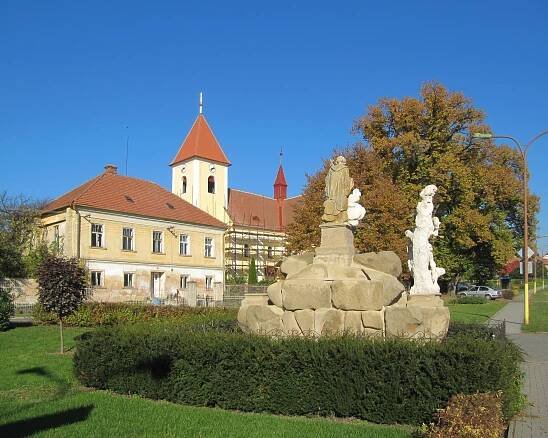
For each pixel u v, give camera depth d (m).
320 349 8.62
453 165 41.62
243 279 63.38
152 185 53.12
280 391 8.72
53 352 15.84
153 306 26.59
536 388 11.52
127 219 47.41
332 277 10.94
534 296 60.59
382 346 8.34
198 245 53.25
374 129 44.06
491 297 54.19
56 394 10.17
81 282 16.97
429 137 43.16
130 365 10.13
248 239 73.62
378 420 8.17
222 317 16.52
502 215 48.69
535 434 7.92
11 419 8.30
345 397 8.37
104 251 45.31
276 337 9.53
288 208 83.06
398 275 11.27
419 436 6.94
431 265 14.03
